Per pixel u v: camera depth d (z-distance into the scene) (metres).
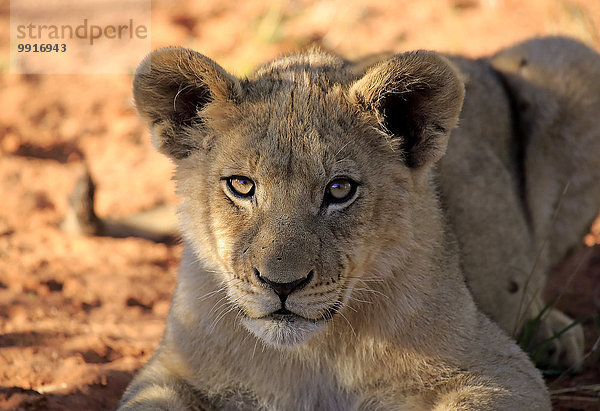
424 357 7.25
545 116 10.73
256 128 6.88
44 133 16.47
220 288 7.19
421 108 7.09
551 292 11.41
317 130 6.78
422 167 7.19
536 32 18.58
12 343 9.31
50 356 8.97
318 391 7.50
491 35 18.62
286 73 7.27
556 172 10.79
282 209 6.59
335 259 6.63
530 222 10.78
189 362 7.51
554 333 9.57
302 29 19.45
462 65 10.66
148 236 13.35
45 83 17.89
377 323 7.17
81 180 12.92
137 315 10.76
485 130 10.06
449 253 7.73
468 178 9.31
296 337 6.61
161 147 7.35
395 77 6.91
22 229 13.20
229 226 6.83
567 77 10.70
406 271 7.15
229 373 7.43
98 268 11.91
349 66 7.79
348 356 7.30
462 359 7.33
